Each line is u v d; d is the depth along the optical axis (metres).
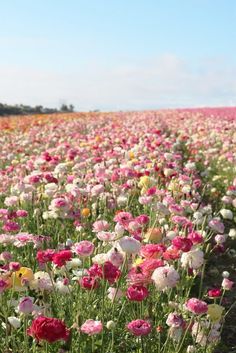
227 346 3.33
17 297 2.94
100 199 4.30
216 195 5.96
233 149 8.34
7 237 2.90
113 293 2.56
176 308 2.78
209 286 4.03
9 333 2.65
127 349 2.69
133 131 9.57
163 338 2.76
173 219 3.21
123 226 2.94
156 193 3.82
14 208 4.33
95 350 2.61
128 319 2.79
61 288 2.64
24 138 9.93
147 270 2.35
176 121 15.12
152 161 5.29
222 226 3.20
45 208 4.04
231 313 3.71
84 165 5.11
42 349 2.46
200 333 2.48
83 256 2.48
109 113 22.92
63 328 2.03
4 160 6.98
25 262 3.44
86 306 2.67
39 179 4.02
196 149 8.70
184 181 4.45
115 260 2.47
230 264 4.49
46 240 3.36
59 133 10.70
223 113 19.38
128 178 4.66
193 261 2.59
